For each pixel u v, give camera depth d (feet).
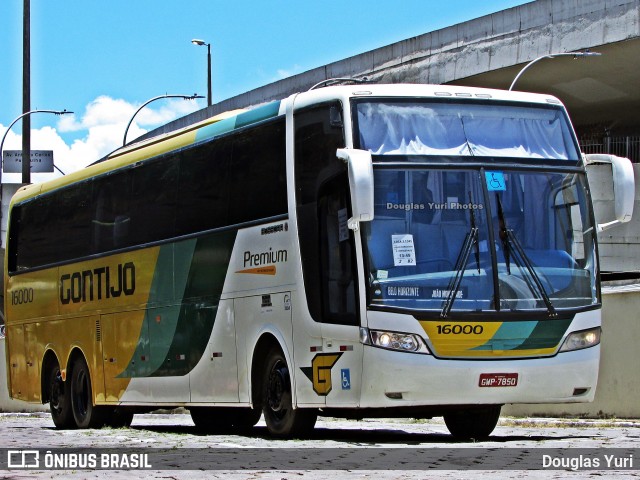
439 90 46.26
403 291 43.11
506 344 43.47
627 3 130.93
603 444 44.32
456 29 150.10
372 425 69.36
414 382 42.60
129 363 62.28
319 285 45.39
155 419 87.97
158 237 59.31
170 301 57.72
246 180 51.13
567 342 44.45
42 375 73.36
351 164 41.96
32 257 75.66
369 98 45.16
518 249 44.52
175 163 58.08
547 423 65.82
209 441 46.83
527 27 141.08
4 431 60.95
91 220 67.56
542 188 45.70
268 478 31.04
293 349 46.93
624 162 47.01
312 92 47.16
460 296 43.39
